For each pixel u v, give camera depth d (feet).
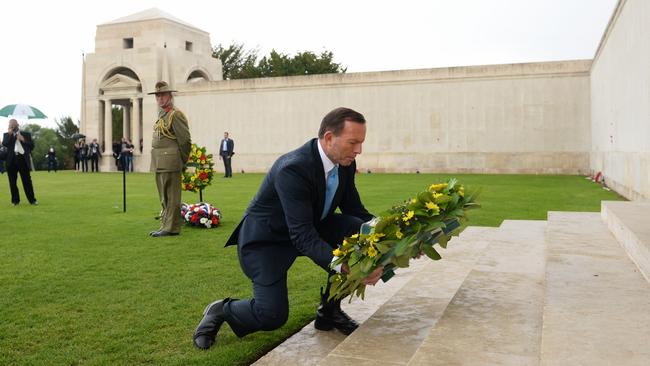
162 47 112.27
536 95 86.58
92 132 117.08
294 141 102.01
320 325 12.57
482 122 89.66
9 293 15.81
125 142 110.83
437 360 8.43
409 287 14.56
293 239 10.64
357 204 12.68
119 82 113.60
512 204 38.60
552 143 85.97
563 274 12.76
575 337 8.48
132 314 13.88
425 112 93.09
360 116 10.49
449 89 91.56
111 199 45.44
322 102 99.91
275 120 103.24
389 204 38.81
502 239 20.29
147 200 44.47
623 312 9.75
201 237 26.11
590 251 15.60
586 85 84.17
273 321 10.87
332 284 10.53
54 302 14.94
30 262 20.16
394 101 94.94
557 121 85.66
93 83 116.67
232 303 11.39
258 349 11.53
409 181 66.85
